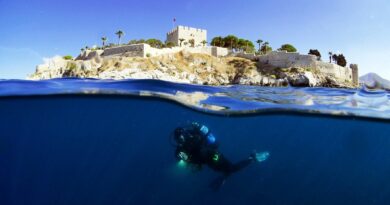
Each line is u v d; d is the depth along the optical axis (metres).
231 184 10.18
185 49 84.88
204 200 9.72
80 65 73.44
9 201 8.33
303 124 12.48
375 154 14.08
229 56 87.56
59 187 9.37
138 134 13.59
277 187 10.86
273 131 13.40
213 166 8.02
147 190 9.94
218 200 9.69
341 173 13.78
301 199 10.20
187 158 7.55
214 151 7.80
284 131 13.39
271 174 12.02
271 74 73.06
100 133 12.93
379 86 12.07
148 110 11.80
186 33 92.69
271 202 9.65
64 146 12.18
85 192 9.37
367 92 12.10
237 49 99.56
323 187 11.62
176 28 92.94
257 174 11.55
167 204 9.34
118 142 13.58
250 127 12.81
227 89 13.33
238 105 10.57
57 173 10.09
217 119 11.70
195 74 77.56
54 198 8.81
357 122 11.52
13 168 9.90
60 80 11.73
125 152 12.96
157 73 72.94
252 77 73.06
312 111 10.55
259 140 14.27
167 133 13.61
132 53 80.06
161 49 83.00
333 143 14.37
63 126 11.95
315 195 10.73
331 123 12.06
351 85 68.19
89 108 11.32
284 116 11.40
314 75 68.44
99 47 95.94
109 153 12.62
